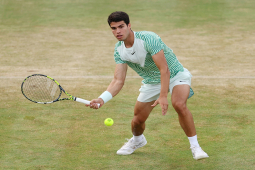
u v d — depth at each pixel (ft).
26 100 66.03
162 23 129.08
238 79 78.64
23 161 42.16
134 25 126.11
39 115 58.49
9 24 130.11
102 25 129.08
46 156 43.60
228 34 118.52
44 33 120.78
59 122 55.47
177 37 115.14
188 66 88.99
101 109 61.52
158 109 61.36
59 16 138.31
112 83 41.09
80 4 151.33
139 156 43.78
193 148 39.14
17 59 95.55
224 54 99.14
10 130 52.11
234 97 67.36
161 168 40.40
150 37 37.37
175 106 38.78
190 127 39.06
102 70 86.17
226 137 49.29
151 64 39.70
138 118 42.55
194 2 152.56
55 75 82.12
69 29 124.88
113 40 113.80
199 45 107.55
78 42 111.55
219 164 41.11
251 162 41.42
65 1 154.71
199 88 72.84
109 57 97.25
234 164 41.04
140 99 42.27
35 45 108.68
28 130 52.19
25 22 132.16
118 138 49.52
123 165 41.22
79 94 69.51
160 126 53.88
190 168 40.27
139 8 145.28
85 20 134.10
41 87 45.14
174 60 40.86
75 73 83.82
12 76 81.41
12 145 46.75
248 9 144.66
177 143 47.65
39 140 48.57
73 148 46.09
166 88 37.29
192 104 63.67
